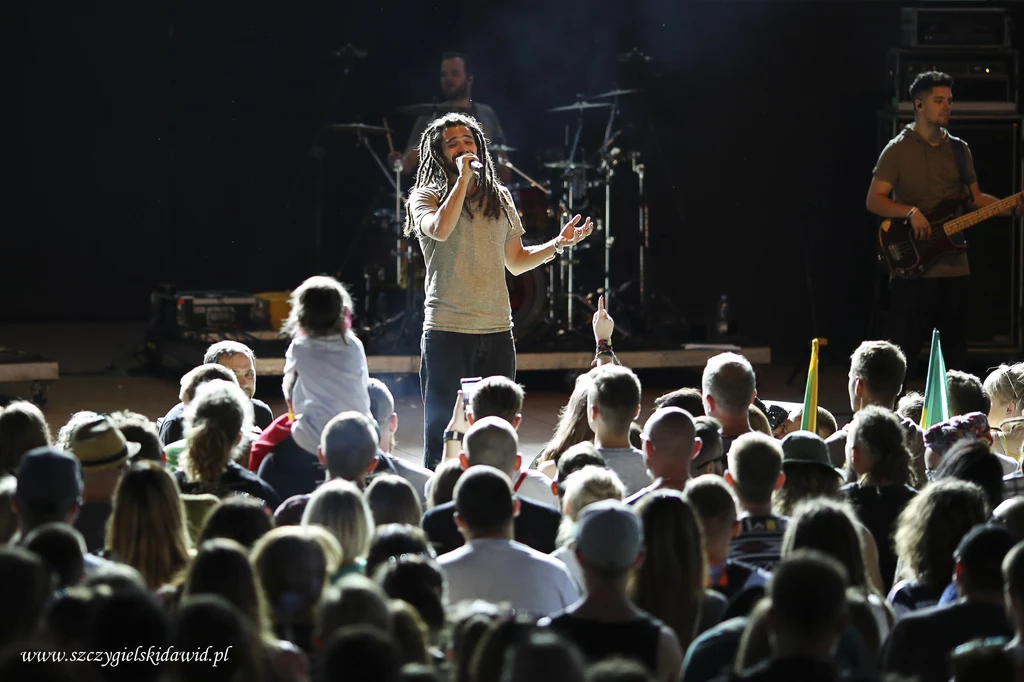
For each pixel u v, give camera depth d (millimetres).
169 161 23656
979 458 6965
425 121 19094
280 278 23844
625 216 20922
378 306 19938
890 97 19906
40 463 5707
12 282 23625
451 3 22719
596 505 4988
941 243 15523
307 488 8195
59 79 23312
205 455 7215
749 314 22266
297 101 23328
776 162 22000
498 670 4273
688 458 6742
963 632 5078
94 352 20734
